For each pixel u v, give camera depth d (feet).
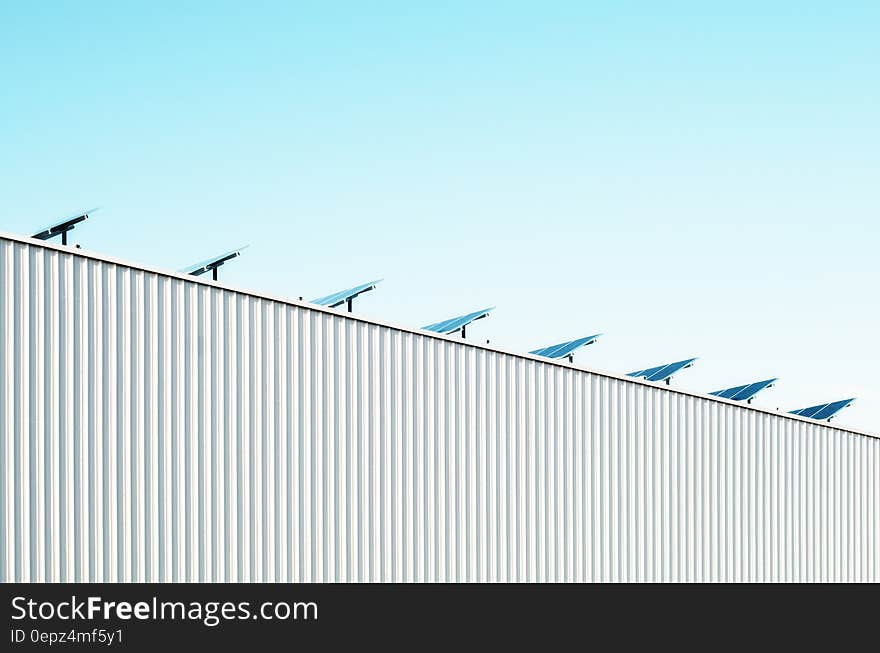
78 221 50.52
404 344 61.87
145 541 51.60
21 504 47.98
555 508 67.51
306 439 57.47
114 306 51.42
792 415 81.10
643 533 71.67
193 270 57.21
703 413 75.97
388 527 60.13
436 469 62.39
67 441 49.47
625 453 71.36
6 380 47.80
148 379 52.31
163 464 52.49
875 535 85.76
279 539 56.08
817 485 82.17
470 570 63.21
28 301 48.73
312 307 58.18
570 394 69.05
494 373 65.57
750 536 77.56
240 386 55.42
